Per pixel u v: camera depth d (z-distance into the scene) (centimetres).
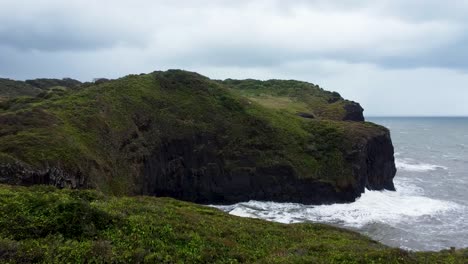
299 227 2903
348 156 6500
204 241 1952
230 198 6103
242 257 1828
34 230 1697
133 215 2117
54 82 11912
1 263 1416
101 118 5241
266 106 8138
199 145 6241
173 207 2750
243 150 6369
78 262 1498
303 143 6688
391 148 7444
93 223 1838
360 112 10731
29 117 4469
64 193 2444
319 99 11412
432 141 17875
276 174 6203
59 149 3981
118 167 4909
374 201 6138
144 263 1581
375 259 1853
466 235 4453
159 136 5978
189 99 6975
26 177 3444
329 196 6103
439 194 6912
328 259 1827
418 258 2020
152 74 7494
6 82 10531
